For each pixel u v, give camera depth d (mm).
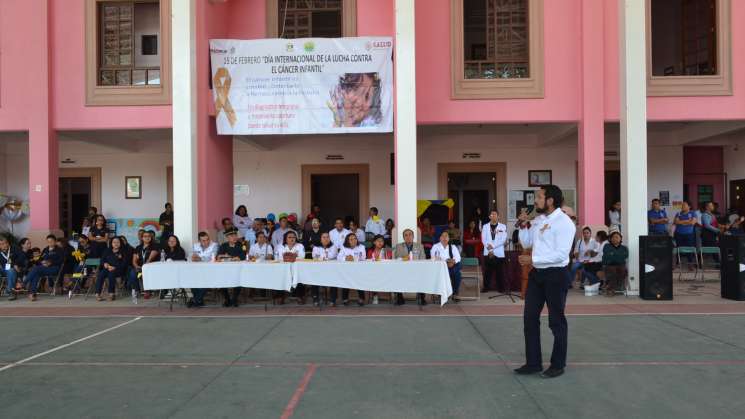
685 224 13094
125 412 4469
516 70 11734
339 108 10945
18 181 15438
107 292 11070
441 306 9055
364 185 15094
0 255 10773
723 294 9672
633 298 9750
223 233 11328
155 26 12312
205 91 10992
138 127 11703
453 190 15266
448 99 11516
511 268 10375
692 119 11461
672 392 4805
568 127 12086
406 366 5711
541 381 5152
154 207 15398
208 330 7527
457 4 11500
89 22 11734
